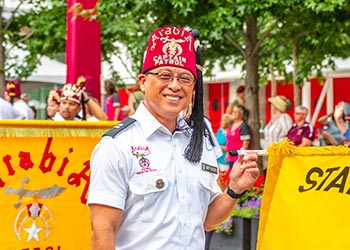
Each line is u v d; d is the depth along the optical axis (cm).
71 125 597
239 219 900
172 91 382
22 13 1716
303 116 1102
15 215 586
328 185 477
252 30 1234
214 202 410
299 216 479
